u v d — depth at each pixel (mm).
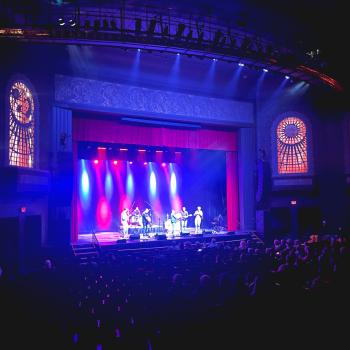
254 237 24719
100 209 28438
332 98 26234
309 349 6207
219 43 16922
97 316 8164
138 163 29719
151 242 20844
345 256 12258
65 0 16797
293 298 7758
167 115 23656
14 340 6859
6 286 10000
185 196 30812
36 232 18844
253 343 6402
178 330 6676
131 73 22547
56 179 20031
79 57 20641
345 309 7406
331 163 26766
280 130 27406
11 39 15016
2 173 15602
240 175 26750
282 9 19969
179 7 18062
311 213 27234
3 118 16578
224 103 25953
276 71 19578
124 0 17188
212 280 9469
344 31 22109
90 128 22250
